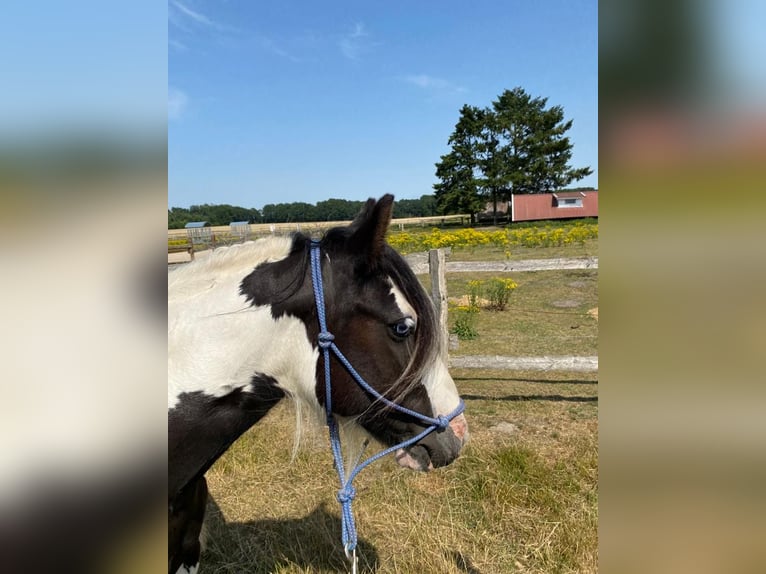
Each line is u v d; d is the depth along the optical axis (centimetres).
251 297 161
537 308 901
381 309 161
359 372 163
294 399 170
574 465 349
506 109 5259
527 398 495
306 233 178
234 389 163
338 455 172
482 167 5294
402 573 254
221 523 304
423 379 174
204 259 168
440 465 180
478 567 259
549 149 5166
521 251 1753
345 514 171
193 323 159
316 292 159
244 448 388
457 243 2052
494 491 315
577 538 270
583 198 4631
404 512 302
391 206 153
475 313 829
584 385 534
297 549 280
